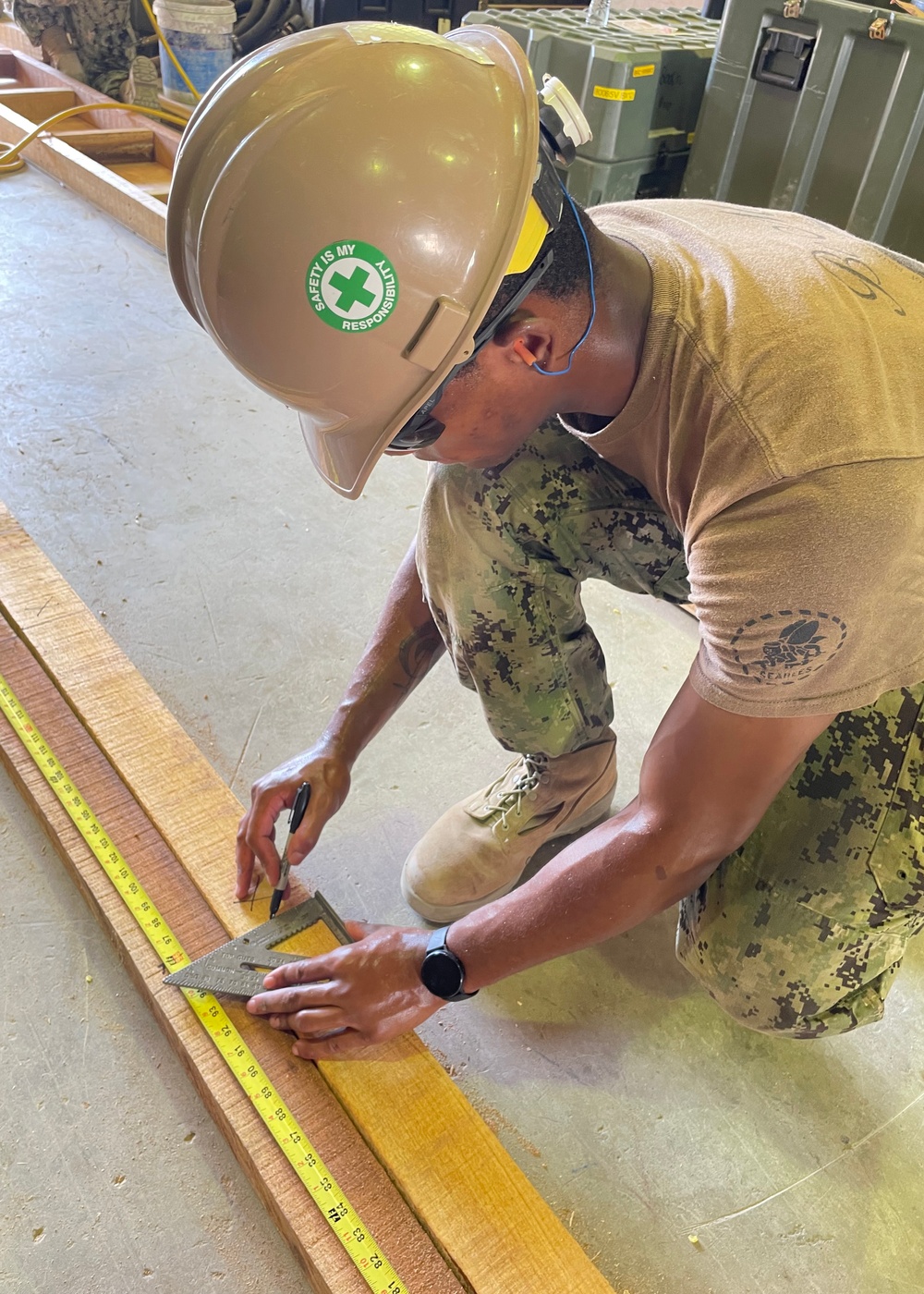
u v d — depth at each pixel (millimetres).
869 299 893
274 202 754
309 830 1273
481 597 1264
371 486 2352
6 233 3086
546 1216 1015
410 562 1382
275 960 1199
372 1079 1110
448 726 1796
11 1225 1031
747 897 1118
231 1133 1078
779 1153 1256
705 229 985
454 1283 973
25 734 1458
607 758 1528
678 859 945
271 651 1867
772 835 1093
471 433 938
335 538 2162
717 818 929
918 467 803
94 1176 1076
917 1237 1188
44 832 1412
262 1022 1151
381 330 801
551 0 3662
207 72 3561
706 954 1173
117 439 2336
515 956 1002
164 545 2066
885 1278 1150
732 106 2242
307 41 791
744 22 2146
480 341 835
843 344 832
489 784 1691
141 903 1260
